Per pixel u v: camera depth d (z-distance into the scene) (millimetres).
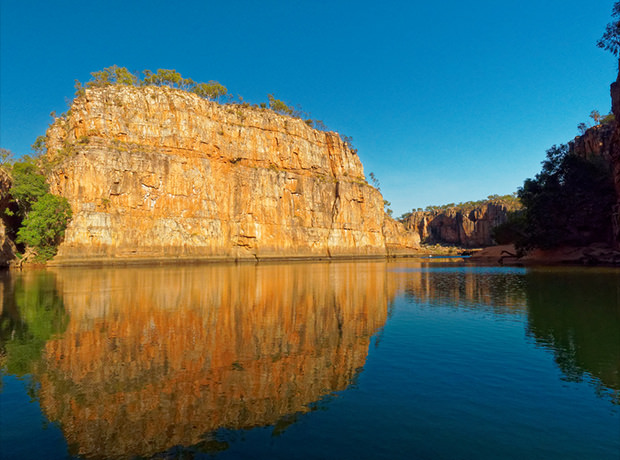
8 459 6535
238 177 107188
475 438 7168
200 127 99000
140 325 16922
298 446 6902
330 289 31672
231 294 27938
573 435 7262
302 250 117750
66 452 6789
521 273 44938
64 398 9055
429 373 10750
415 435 7289
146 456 6625
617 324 16766
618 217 56875
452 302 24094
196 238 93562
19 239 67312
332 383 10008
